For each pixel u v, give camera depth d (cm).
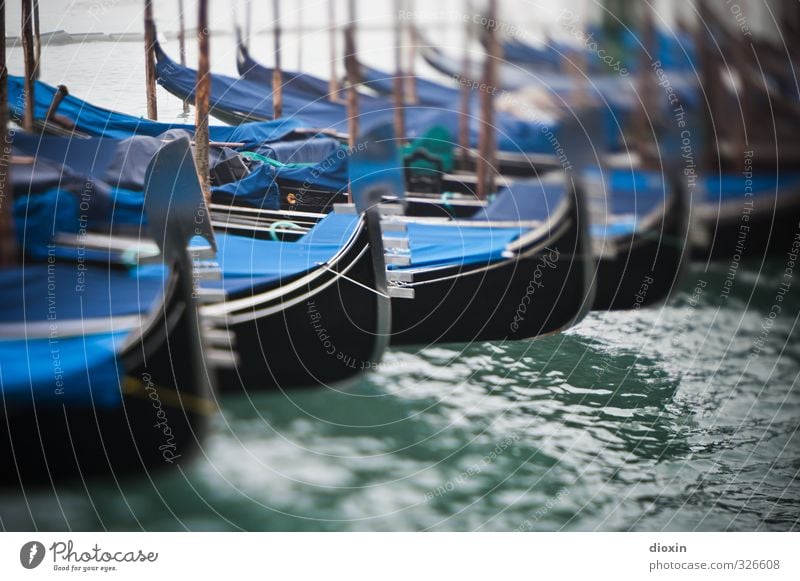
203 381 2184
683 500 1841
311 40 2791
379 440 2125
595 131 2964
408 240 2675
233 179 2605
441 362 2577
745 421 2156
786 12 3080
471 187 2938
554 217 2883
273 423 2230
